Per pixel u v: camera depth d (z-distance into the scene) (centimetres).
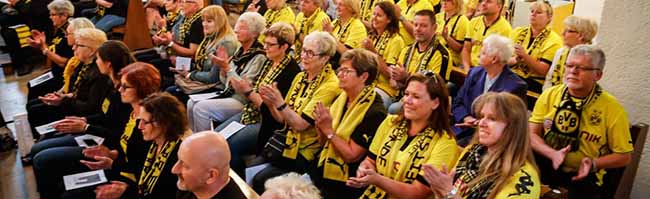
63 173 306
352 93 268
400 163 229
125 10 627
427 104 223
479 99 198
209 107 367
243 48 389
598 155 247
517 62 379
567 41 341
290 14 544
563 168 254
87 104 359
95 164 289
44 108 392
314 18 496
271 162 297
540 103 263
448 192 186
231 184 205
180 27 477
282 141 293
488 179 187
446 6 466
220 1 727
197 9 465
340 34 452
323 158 271
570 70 244
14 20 678
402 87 340
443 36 446
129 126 289
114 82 340
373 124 260
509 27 432
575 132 249
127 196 270
